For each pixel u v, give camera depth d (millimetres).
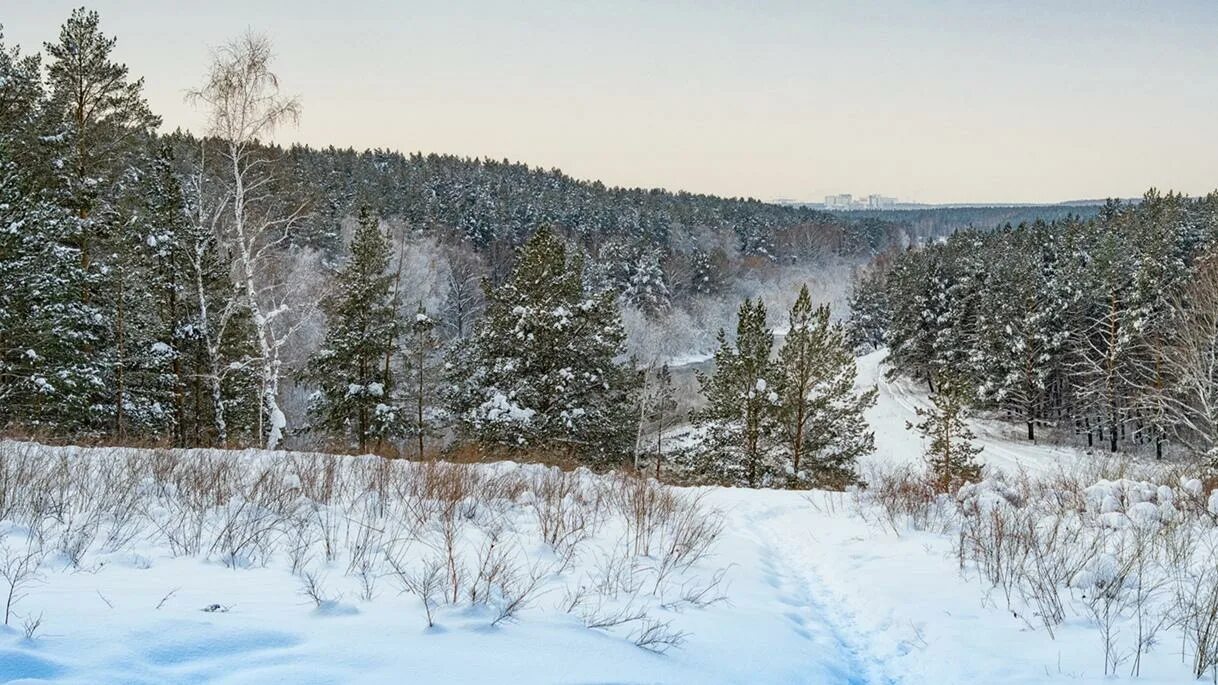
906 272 63812
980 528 7879
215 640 3398
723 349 25203
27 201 17797
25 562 4441
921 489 11109
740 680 4059
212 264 22719
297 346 35906
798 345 24562
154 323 22562
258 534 5934
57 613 3484
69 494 6809
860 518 10078
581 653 3891
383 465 10430
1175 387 32344
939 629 5227
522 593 4926
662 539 7504
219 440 20297
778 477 24516
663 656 4145
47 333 17844
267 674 3113
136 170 23406
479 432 21625
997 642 4883
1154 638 4781
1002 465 37156
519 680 3422
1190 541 6902
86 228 20547
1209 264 36094
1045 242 63562
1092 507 8852
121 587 4160
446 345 32344
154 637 3312
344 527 6812
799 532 9516
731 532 9266
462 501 8320
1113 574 5895
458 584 4871
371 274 24625
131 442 15078
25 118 19438
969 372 49188
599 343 23062
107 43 20750
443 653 3598
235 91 18734
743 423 24734
